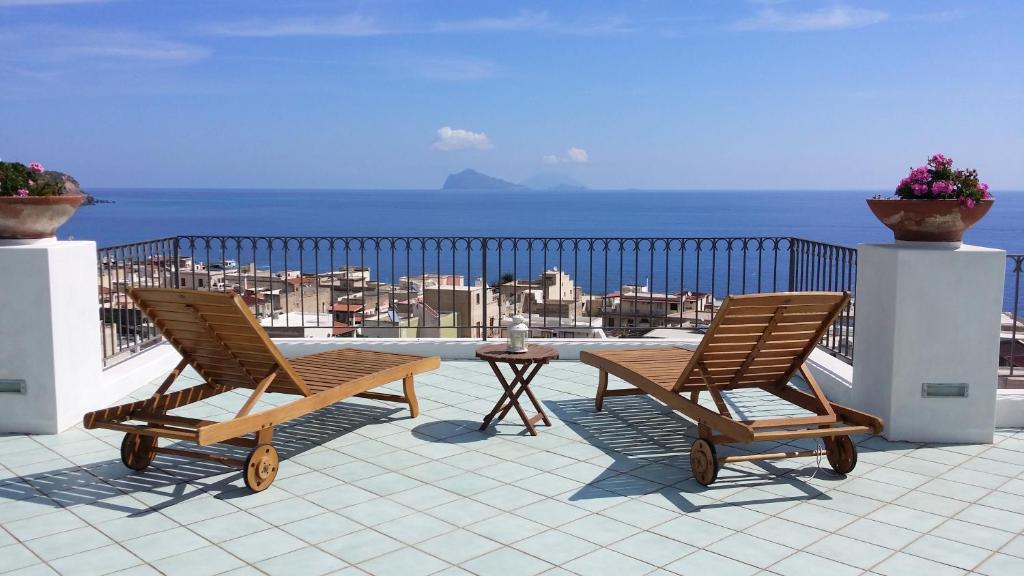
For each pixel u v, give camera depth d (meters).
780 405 5.61
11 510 3.62
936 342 4.57
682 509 3.64
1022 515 3.55
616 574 2.96
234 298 3.80
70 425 4.97
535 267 58.66
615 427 5.05
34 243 4.93
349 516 3.55
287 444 4.67
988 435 4.63
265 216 154.12
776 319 3.96
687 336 7.72
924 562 3.07
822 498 3.78
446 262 60.31
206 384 4.62
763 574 2.96
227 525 3.45
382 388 6.14
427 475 4.12
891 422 4.65
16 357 4.76
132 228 112.69
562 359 7.29
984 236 97.50
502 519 3.52
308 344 7.23
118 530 3.39
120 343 6.25
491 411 5.07
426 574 2.96
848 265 5.81
